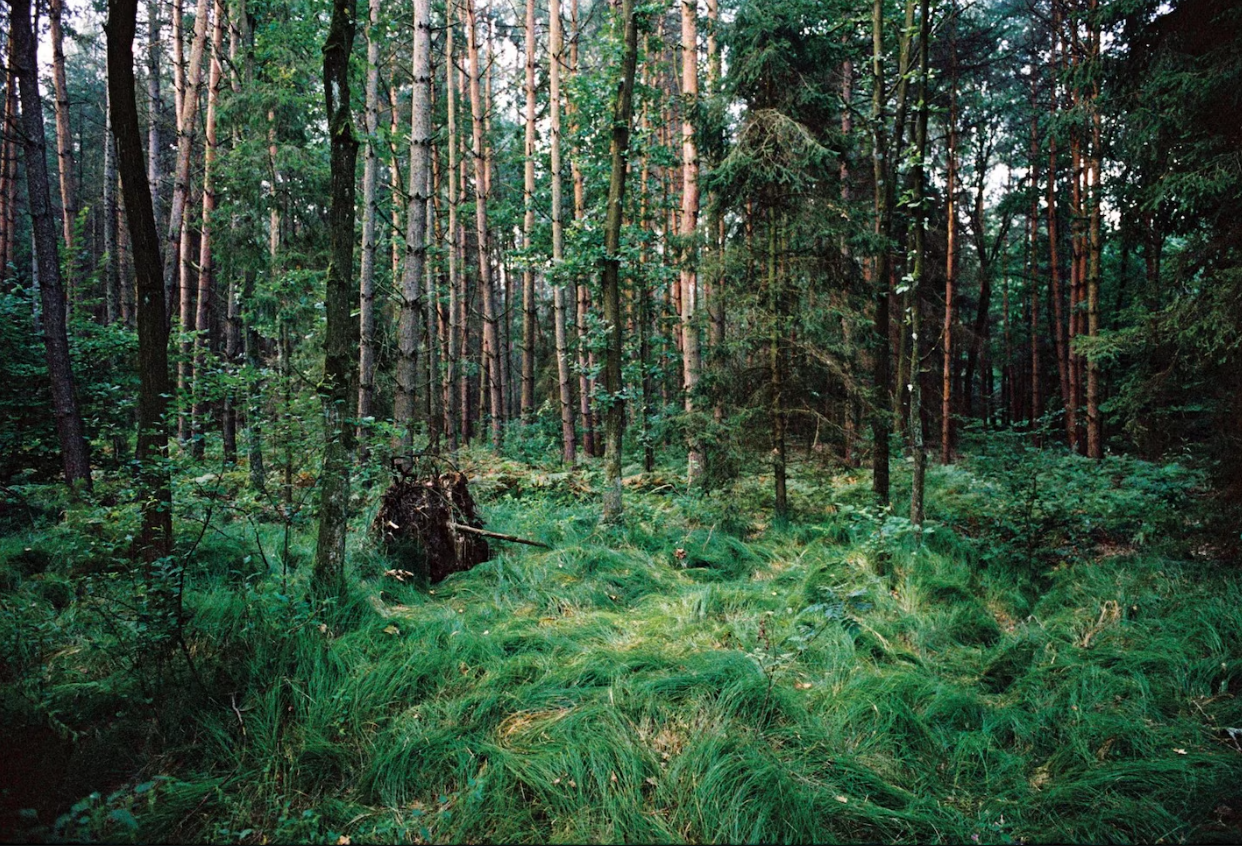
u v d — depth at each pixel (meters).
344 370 4.26
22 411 6.69
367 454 7.48
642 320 12.38
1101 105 5.96
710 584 5.28
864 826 2.67
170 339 7.48
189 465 3.84
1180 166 5.21
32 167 5.21
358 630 4.01
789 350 7.24
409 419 6.59
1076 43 11.24
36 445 6.55
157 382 3.81
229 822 2.57
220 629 3.71
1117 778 2.89
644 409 11.41
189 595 4.20
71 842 2.34
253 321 9.71
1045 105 13.51
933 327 13.88
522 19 14.80
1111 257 15.78
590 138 11.22
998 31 13.95
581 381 12.34
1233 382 5.02
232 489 4.46
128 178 3.66
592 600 5.14
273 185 8.43
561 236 10.92
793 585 5.49
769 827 2.60
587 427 12.34
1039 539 6.02
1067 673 3.82
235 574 4.95
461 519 6.03
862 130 7.56
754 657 3.79
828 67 7.55
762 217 7.36
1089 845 2.59
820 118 7.50
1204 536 5.14
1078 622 4.52
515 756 2.93
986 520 6.94
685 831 2.61
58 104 11.69
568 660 3.92
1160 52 5.24
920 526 5.96
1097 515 6.46
